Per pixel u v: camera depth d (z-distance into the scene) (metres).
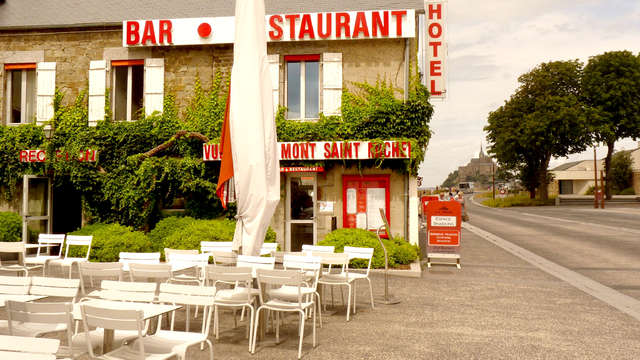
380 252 10.30
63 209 14.18
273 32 12.36
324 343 5.40
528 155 48.81
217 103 12.73
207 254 6.80
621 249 13.95
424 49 12.84
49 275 9.46
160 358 3.73
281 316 6.54
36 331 4.29
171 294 4.44
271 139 5.76
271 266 6.03
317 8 12.78
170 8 13.48
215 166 12.38
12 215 12.13
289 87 12.78
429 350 5.14
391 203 12.06
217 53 12.82
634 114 44.75
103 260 10.62
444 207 11.18
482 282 9.21
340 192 12.27
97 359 3.69
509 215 32.38
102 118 13.00
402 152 11.45
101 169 12.95
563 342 5.44
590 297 7.88
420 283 9.11
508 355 4.98
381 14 11.98
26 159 12.79
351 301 7.63
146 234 12.47
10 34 13.49
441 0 12.83
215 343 5.42
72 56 13.31
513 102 47.81
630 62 44.56
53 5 13.60
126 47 13.12
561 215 30.36
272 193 5.71
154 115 12.87
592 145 45.94
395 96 12.22
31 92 13.68
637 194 60.97
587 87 45.41
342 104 12.23
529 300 7.65
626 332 5.86
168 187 12.48
